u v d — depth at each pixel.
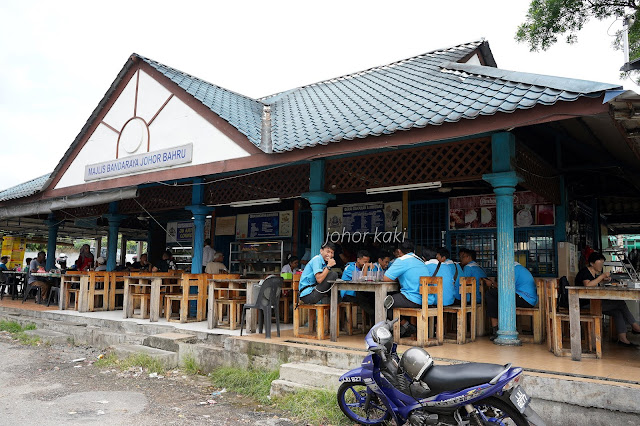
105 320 9.59
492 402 3.72
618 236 17.41
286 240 12.66
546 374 4.72
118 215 13.02
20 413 5.07
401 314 6.34
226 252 13.85
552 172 8.73
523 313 6.88
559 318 5.62
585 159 9.04
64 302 11.25
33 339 9.40
